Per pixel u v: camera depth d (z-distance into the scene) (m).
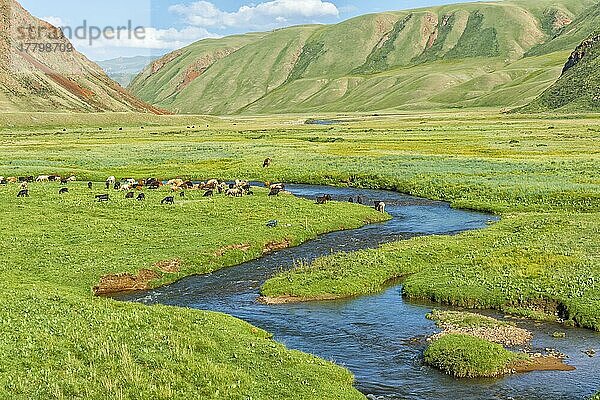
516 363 24.80
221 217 51.59
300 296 34.41
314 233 49.50
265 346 25.47
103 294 34.97
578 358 25.39
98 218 50.25
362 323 30.11
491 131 138.12
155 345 24.08
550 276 34.53
